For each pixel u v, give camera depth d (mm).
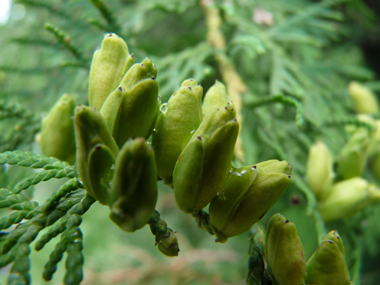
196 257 124
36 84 106
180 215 147
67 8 95
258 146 87
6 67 85
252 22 112
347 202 62
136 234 154
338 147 84
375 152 78
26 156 47
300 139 83
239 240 126
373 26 123
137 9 102
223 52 86
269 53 105
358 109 87
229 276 125
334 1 106
